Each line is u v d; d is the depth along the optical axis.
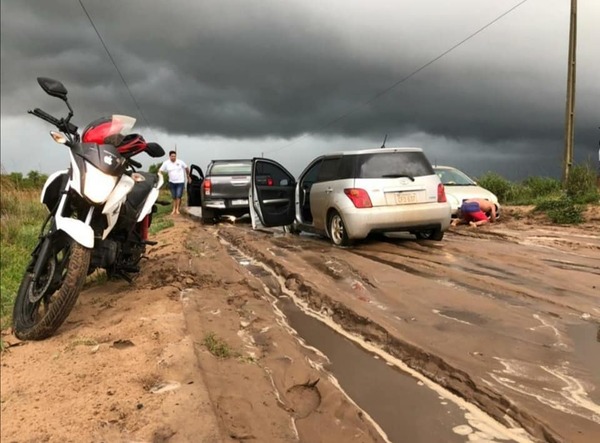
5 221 11.79
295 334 5.02
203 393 3.54
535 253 8.91
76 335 4.83
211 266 8.17
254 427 3.21
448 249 9.38
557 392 3.56
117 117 5.12
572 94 18.05
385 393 3.72
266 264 8.56
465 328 4.86
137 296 6.09
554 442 3.01
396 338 4.57
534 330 4.79
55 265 4.89
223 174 17.09
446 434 3.15
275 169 12.43
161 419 3.22
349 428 3.22
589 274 7.07
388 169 9.83
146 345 4.41
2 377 4.00
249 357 4.30
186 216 20.83
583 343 4.47
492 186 19.92
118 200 4.96
